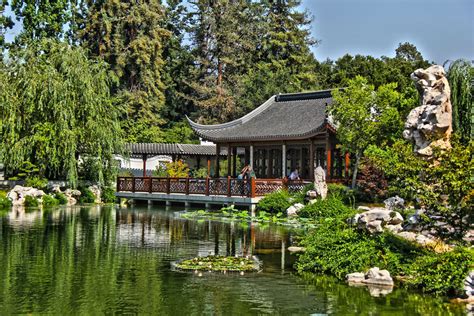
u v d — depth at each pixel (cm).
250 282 1228
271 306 1043
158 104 5944
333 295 1124
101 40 5762
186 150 4484
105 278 1248
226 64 6309
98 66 3669
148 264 1415
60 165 3419
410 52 6550
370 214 1373
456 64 2306
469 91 2273
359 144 2844
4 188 3509
